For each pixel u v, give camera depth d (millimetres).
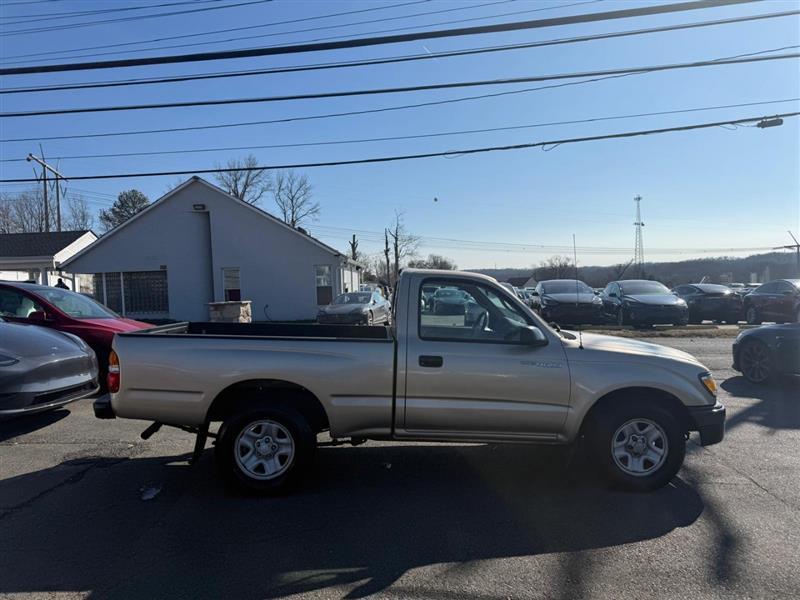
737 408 7543
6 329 6773
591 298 18406
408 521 4160
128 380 4617
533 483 4953
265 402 4680
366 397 4652
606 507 4402
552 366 4648
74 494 4703
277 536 3912
